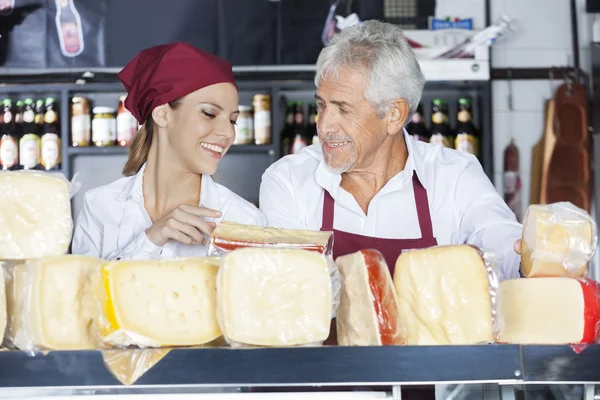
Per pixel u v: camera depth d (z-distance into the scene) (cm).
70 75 396
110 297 106
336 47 183
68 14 395
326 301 107
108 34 395
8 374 102
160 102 191
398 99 185
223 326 105
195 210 176
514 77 423
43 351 102
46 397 107
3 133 394
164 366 102
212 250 121
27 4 395
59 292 107
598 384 108
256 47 396
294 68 396
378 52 181
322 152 194
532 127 423
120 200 204
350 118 182
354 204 201
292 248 113
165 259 109
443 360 101
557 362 102
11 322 110
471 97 412
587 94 420
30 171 116
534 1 426
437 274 111
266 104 391
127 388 104
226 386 103
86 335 109
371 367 101
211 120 191
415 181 201
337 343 125
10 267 111
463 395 114
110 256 191
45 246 114
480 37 392
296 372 101
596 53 410
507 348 102
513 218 203
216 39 395
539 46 425
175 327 108
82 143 391
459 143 395
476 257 111
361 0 396
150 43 395
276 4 397
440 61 393
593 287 115
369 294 108
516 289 116
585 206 414
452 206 203
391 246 188
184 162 196
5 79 395
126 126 389
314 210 205
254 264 106
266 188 211
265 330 105
